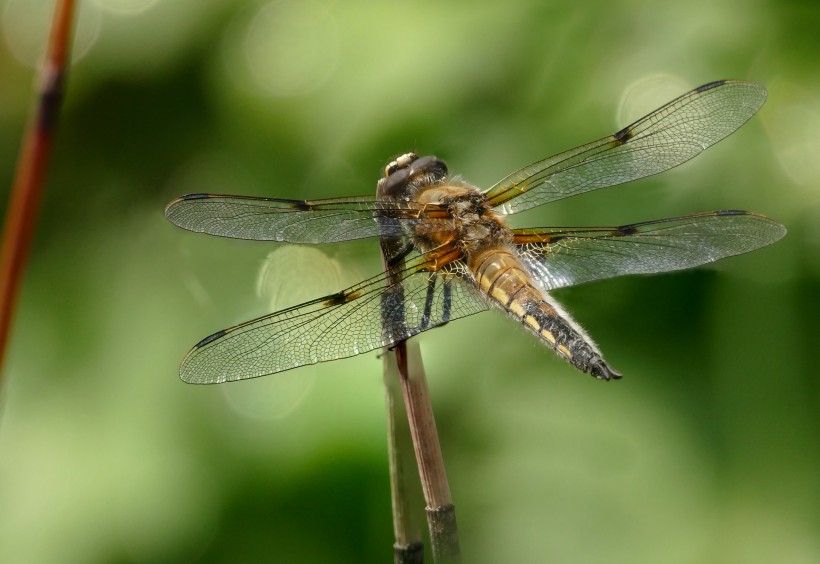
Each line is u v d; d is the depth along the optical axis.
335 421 1.17
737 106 1.14
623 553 1.16
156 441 1.17
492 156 1.17
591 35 1.17
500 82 1.17
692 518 1.16
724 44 1.17
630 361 1.17
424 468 1.11
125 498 1.17
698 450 1.16
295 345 1.12
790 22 1.17
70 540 1.17
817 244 1.16
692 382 1.16
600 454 1.16
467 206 1.14
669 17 1.17
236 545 1.17
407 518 1.11
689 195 1.16
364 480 1.17
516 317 1.13
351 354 1.12
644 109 1.17
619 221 1.17
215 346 1.12
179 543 1.17
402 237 1.13
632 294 1.17
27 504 1.17
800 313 1.16
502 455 1.16
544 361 1.17
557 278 1.14
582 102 1.17
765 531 1.15
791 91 1.17
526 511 1.16
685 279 1.17
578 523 1.16
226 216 1.13
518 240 1.14
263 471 1.17
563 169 1.14
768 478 1.16
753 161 1.16
